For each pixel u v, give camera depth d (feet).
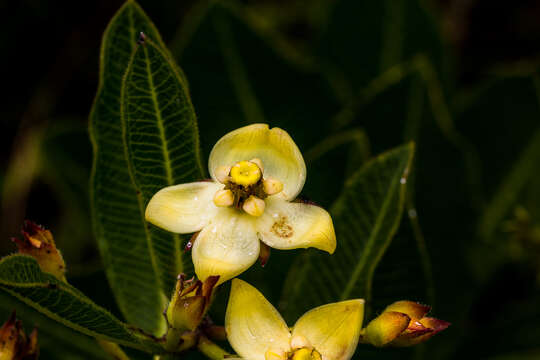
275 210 1.23
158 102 1.25
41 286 1.19
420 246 1.36
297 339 1.21
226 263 1.21
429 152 1.56
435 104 1.55
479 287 1.62
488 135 1.72
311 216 1.22
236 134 1.24
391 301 1.38
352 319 1.22
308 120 1.61
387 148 1.56
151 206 1.23
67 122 1.73
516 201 1.67
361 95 1.62
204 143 1.57
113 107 1.33
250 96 1.59
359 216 1.35
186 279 1.30
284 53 1.61
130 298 1.35
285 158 1.24
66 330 1.45
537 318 1.55
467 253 1.62
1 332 1.24
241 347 1.22
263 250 1.22
